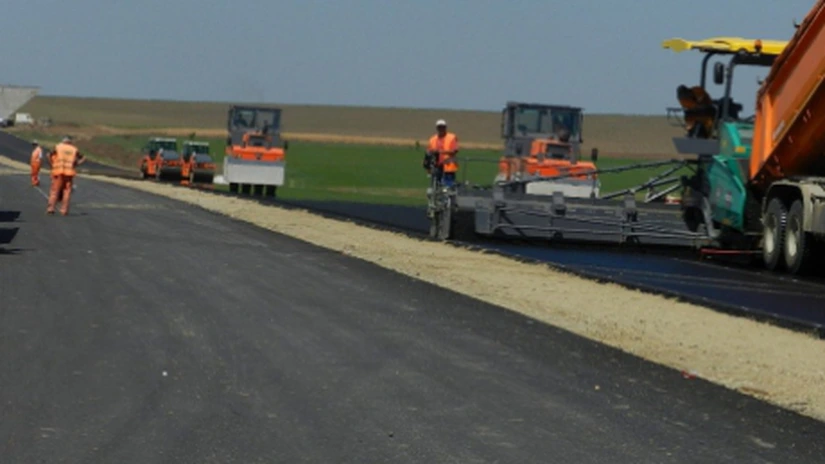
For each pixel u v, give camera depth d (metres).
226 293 17.59
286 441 9.05
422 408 10.34
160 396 10.48
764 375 12.76
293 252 24.59
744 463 8.91
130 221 32.41
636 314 17.16
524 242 28.86
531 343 14.03
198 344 13.15
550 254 26.45
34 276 19.06
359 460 8.59
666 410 10.62
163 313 15.37
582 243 28.38
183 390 10.75
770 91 24.70
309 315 15.62
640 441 9.44
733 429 9.98
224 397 10.52
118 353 12.47
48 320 14.52
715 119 26.80
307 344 13.38
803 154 24.08
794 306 18.67
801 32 23.16
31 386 10.73
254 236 28.58
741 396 11.42
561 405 10.67
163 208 39.59
